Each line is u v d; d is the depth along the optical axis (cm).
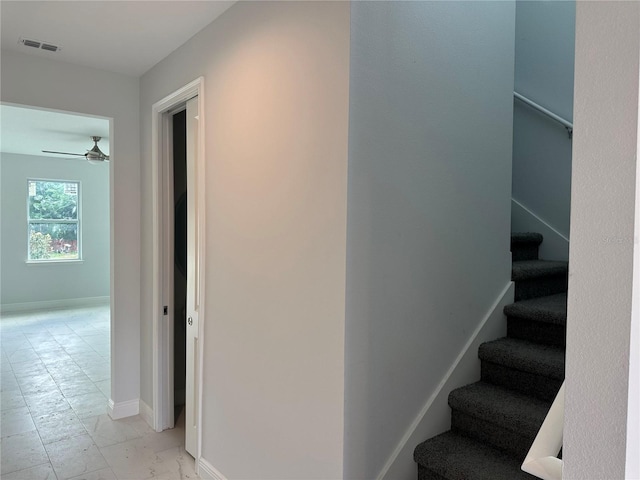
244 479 211
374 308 169
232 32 219
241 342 213
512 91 229
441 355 198
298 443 179
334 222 162
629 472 65
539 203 306
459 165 202
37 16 231
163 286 303
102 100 309
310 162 173
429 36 187
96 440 288
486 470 167
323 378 167
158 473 250
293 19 180
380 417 173
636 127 64
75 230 798
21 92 279
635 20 64
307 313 174
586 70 69
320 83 168
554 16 297
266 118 196
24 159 738
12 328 615
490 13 216
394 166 175
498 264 226
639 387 66
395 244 176
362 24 161
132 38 257
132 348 327
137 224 326
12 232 734
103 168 814
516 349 205
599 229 67
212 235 237
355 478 164
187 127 273
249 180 207
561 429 91
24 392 373
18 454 269
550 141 299
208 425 240
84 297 806
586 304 69
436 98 191
